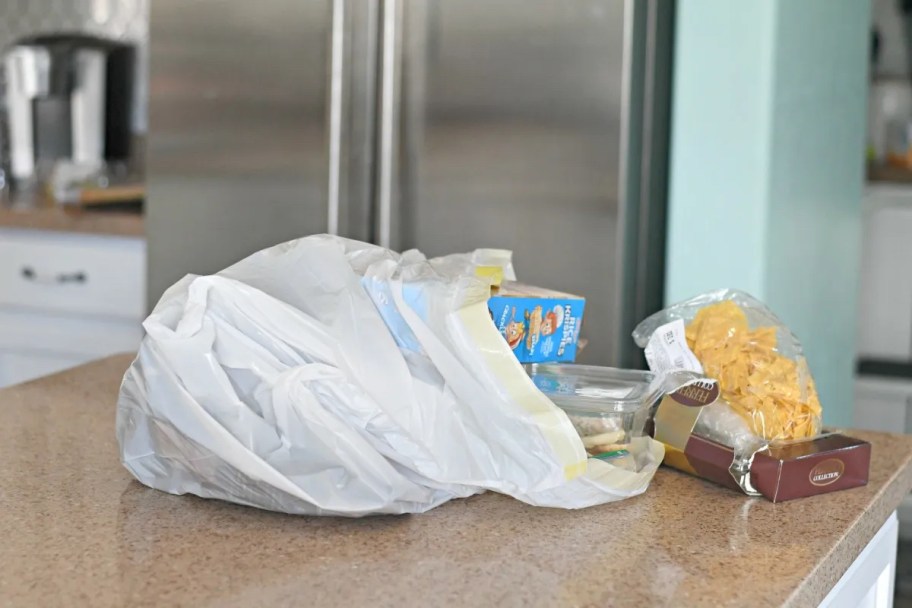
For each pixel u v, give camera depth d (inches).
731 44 68.8
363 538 31.9
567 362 39.4
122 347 102.3
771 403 38.1
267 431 32.5
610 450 36.6
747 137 69.2
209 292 33.3
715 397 38.3
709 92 69.8
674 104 70.9
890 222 124.8
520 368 33.9
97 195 107.2
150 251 90.4
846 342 96.0
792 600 28.8
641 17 72.4
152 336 33.1
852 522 35.1
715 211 70.8
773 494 36.7
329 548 31.0
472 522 33.7
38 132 117.0
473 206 77.0
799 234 78.2
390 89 77.9
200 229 88.0
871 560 40.6
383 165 78.9
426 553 30.9
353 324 34.0
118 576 28.5
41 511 33.3
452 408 34.3
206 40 85.4
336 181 81.3
